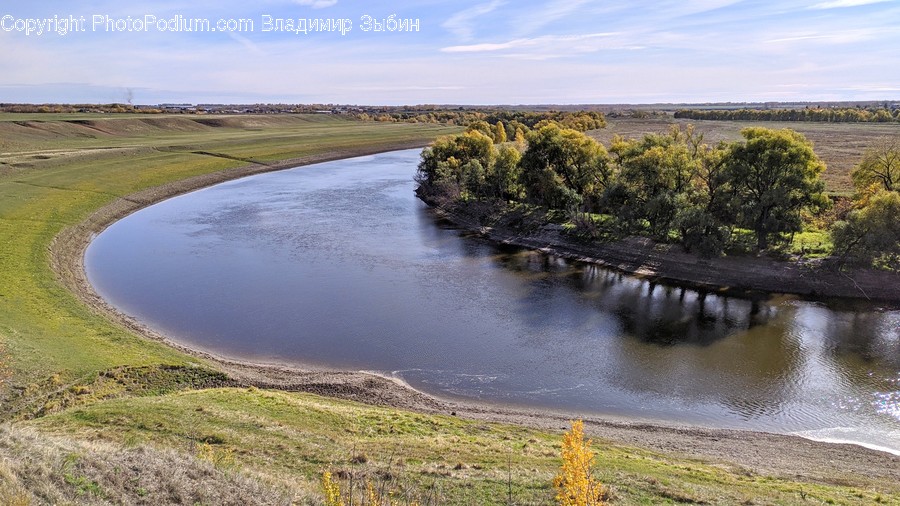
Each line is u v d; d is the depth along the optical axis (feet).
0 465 46.70
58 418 77.71
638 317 142.82
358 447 73.97
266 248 200.85
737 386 109.91
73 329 118.83
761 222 169.17
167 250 198.08
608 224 205.26
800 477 75.87
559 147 228.84
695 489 65.57
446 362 118.93
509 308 148.15
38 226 201.98
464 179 261.85
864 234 153.07
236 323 136.56
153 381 101.40
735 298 155.63
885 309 145.69
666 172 186.50
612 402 104.63
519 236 215.31
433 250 201.77
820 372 114.52
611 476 67.62
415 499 57.88
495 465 70.44
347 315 142.10
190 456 61.11
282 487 58.13
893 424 96.63
